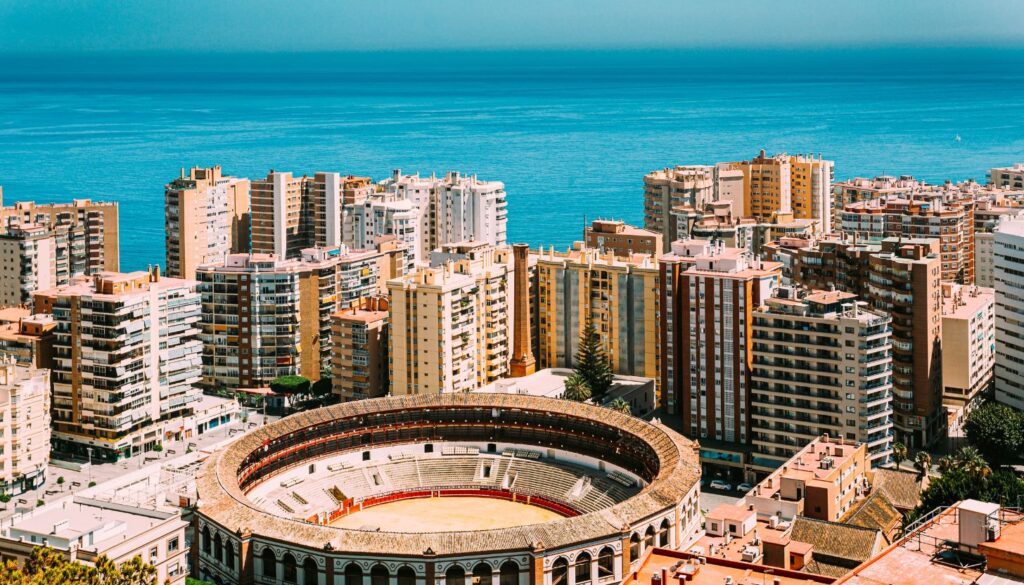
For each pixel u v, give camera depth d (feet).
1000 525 508.12
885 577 496.23
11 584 598.75
